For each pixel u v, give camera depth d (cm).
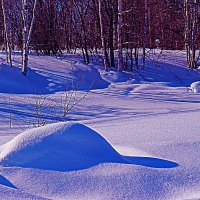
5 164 441
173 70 2683
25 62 2002
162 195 368
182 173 413
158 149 511
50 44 3002
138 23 2652
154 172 416
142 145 541
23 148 453
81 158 449
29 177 412
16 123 1032
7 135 797
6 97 1549
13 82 1867
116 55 2848
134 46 2717
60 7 3291
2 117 1139
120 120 956
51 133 470
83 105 1370
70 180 404
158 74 2566
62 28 3269
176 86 2062
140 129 688
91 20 2898
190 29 3030
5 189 377
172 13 3562
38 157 445
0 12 3047
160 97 1579
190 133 595
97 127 805
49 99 1506
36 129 484
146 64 2742
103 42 2398
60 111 1247
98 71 2339
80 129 482
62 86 1952
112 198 365
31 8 2967
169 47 3616
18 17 3192
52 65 2322
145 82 2234
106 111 1240
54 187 391
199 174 409
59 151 453
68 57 2717
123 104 1395
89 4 2898
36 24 3025
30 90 1828
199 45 3145
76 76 2136
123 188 384
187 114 865
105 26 2716
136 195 370
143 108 1273
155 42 3631
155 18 3164
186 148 505
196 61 2862
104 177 407
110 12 2542
